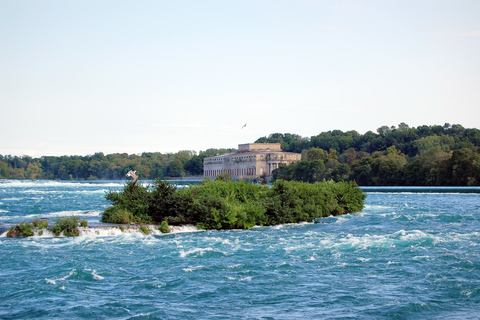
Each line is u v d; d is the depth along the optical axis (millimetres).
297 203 57844
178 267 33875
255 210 52406
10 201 110000
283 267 33781
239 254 37625
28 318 24719
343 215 64750
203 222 50250
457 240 42812
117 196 52969
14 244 41031
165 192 51625
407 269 32969
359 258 36125
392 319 24500
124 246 40500
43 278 31156
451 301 26906
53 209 83000
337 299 27422
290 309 25969
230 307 26344
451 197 116562
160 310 25828
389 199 109875
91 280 30984
